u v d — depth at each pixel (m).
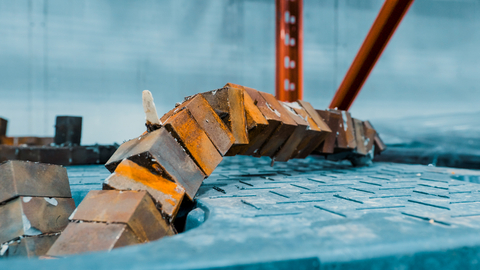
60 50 17.14
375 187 4.20
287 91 10.66
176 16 18.61
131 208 2.46
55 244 2.29
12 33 16.42
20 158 7.27
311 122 5.67
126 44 18.06
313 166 7.85
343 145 6.68
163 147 3.14
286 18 10.79
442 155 10.54
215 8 19.08
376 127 15.34
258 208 2.85
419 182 4.77
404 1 6.63
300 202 3.23
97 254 1.60
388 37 7.17
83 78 17.47
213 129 3.70
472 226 2.18
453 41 20.77
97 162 8.18
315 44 20.00
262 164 8.48
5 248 2.86
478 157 9.95
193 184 3.32
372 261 1.69
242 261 1.53
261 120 4.32
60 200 3.50
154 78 18.50
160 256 1.57
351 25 20.16
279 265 1.57
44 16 16.80
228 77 19.42
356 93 8.11
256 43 19.69
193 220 2.95
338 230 2.09
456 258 1.83
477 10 20.47
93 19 17.53
